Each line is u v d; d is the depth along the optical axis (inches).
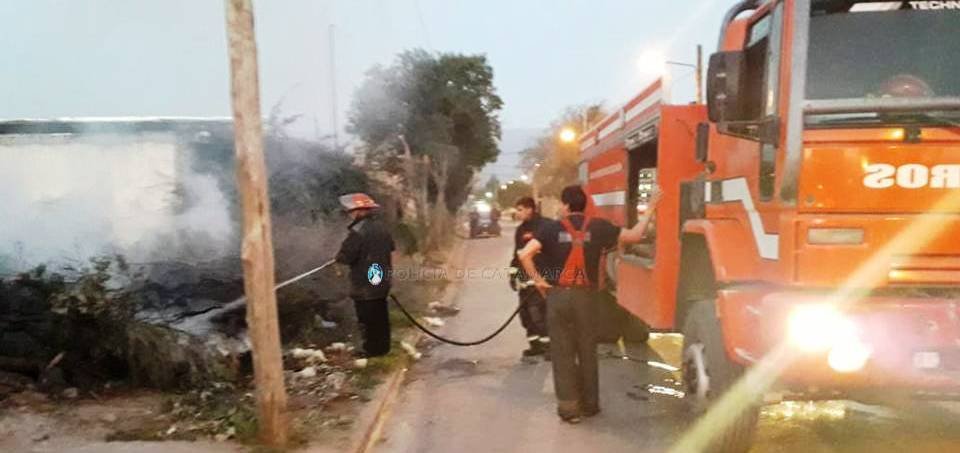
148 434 233.1
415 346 397.7
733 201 228.8
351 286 345.7
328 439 238.7
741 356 193.9
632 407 283.6
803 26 188.1
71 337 271.1
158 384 273.3
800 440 236.7
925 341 177.2
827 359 178.7
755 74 213.9
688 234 259.9
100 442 226.8
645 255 313.9
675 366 351.6
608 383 319.9
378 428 266.5
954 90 190.7
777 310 182.9
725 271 216.8
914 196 182.4
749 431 212.8
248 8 209.8
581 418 270.8
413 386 323.9
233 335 298.5
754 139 207.5
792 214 186.4
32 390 263.6
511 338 433.1
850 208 183.8
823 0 193.2
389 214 714.8
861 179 182.9
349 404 278.2
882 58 191.9
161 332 272.7
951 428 246.4
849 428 247.3
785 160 185.5
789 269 186.4
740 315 197.2
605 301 391.2
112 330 269.9
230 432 233.5
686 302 269.1
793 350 180.2
